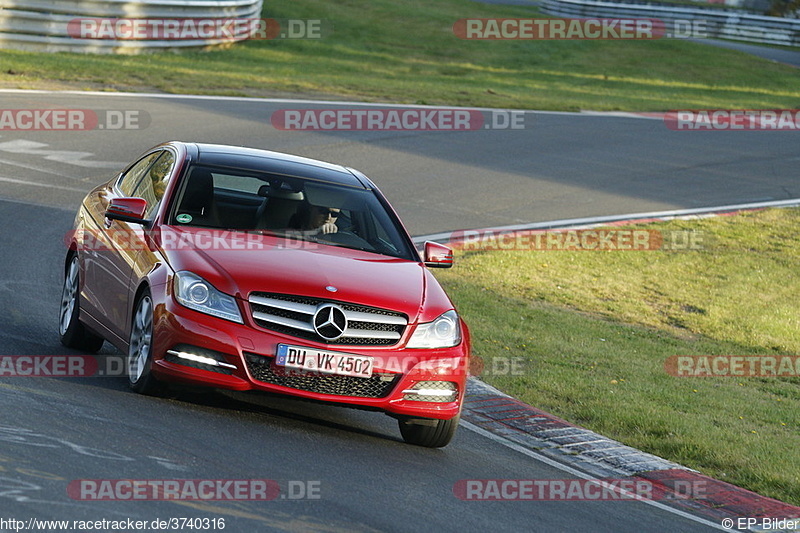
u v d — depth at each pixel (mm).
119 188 33188
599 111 113562
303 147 78375
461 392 27047
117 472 19953
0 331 32281
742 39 185375
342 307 25516
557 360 40750
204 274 25406
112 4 105438
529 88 125188
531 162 86375
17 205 54438
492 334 43250
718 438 32719
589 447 30547
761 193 85000
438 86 117188
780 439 34125
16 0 98125
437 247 30906
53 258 45406
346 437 26656
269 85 102688
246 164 30766
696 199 80625
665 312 54469
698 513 26141
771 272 64000
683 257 64812
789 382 44000
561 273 58344
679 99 128375
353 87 108188
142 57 108062
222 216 28531
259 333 24938
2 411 22750
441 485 23906
